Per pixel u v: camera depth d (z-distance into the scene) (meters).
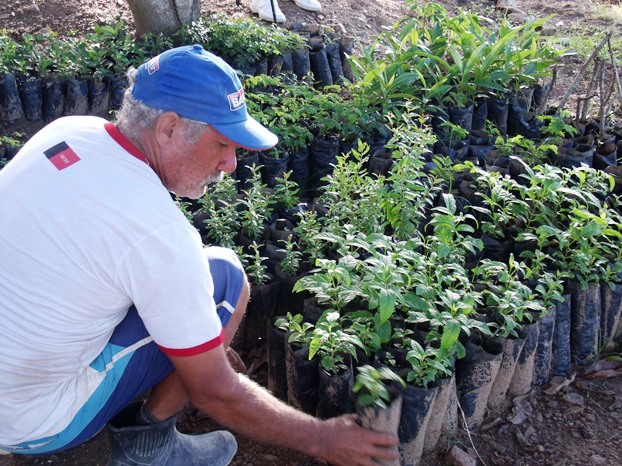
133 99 2.01
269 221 4.09
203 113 1.98
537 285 3.30
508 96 5.81
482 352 2.96
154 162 2.07
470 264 3.65
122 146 2.02
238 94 2.06
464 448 2.99
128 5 6.91
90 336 2.07
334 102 5.32
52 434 2.19
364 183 3.90
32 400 2.11
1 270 1.97
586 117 5.53
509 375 3.13
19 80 5.66
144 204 1.92
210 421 3.07
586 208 3.90
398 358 2.90
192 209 4.37
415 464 2.86
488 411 3.19
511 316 3.04
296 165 4.96
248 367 3.40
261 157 4.83
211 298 2.04
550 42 6.34
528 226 3.89
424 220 4.20
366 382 2.35
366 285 2.88
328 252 3.72
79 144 2.00
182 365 2.05
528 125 5.51
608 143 4.96
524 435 3.07
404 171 3.79
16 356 2.00
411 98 5.49
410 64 5.86
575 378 3.42
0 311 1.98
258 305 3.41
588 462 2.95
